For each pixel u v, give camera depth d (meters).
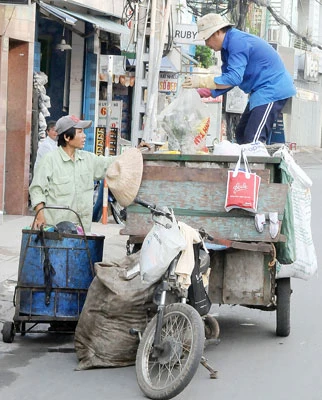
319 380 7.79
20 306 8.47
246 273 8.45
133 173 8.21
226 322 10.05
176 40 21.09
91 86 22.47
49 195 8.87
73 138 8.87
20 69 17.44
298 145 56.34
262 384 7.61
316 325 9.96
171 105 9.46
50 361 8.17
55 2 19.97
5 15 16.41
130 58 22.52
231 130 39.09
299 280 12.75
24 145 17.41
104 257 13.56
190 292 7.62
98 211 12.86
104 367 7.91
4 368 7.91
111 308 7.80
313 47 58.22
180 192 8.36
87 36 22.11
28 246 8.41
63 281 8.39
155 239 7.31
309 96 58.16
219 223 8.30
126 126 25.73
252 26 46.81
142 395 7.18
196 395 7.23
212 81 9.58
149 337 7.27
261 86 9.94
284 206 8.22
